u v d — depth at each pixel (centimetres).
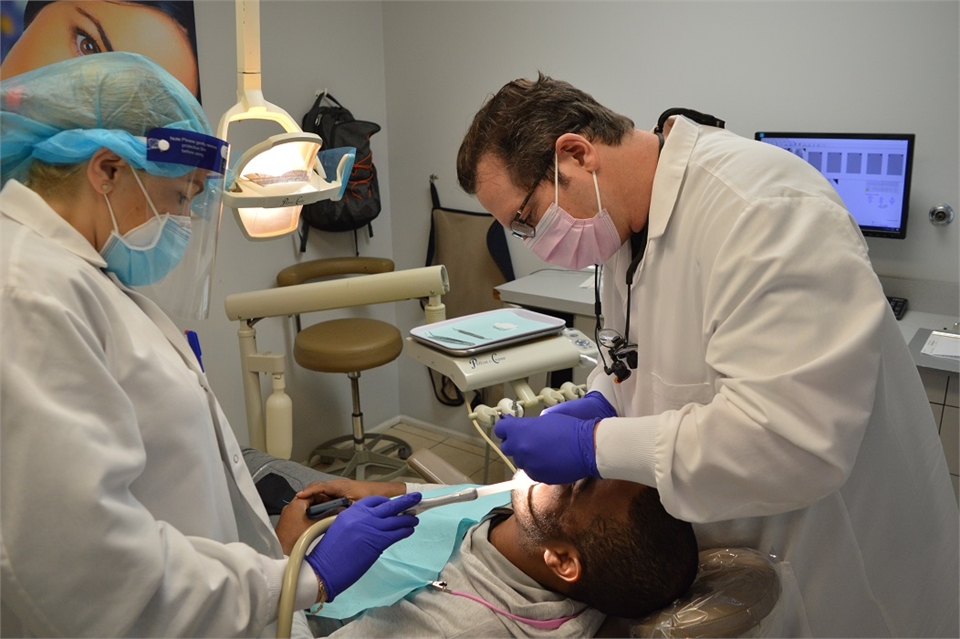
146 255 98
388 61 347
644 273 120
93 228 94
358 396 322
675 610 112
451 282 344
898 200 226
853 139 228
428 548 133
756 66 254
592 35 287
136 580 81
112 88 91
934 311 240
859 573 117
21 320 79
